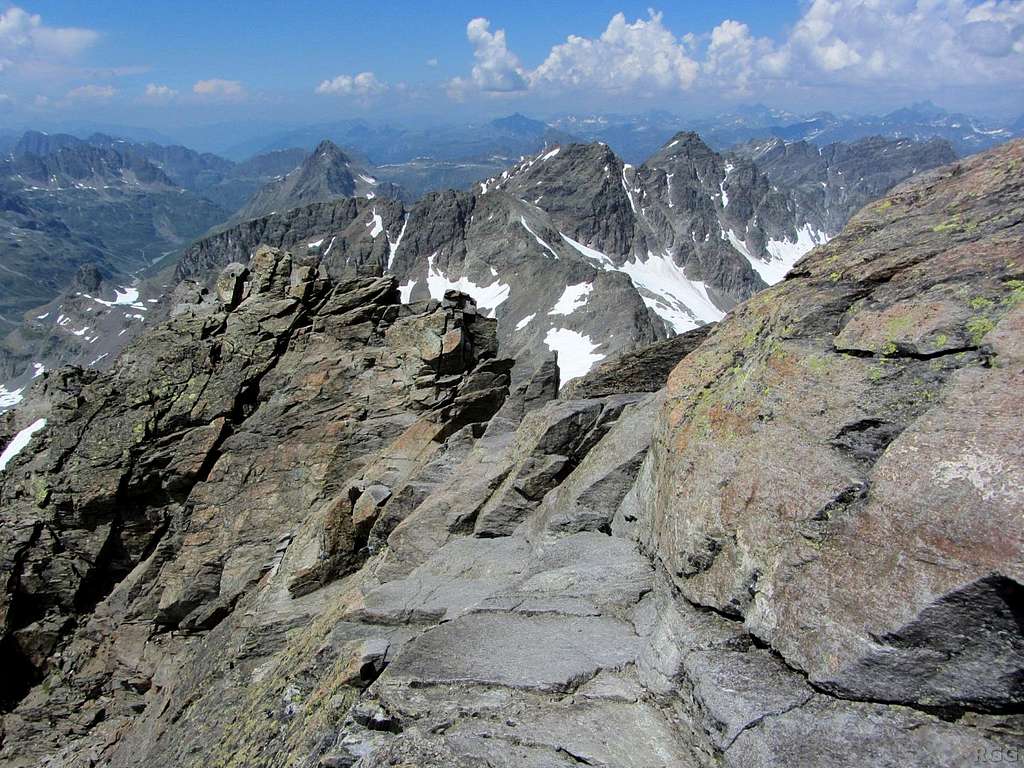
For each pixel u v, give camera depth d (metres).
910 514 9.72
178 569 41.34
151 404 45.41
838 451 11.47
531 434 25.25
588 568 16.78
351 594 23.06
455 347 42.41
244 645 27.53
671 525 14.33
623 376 27.31
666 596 14.64
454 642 14.74
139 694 39.72
